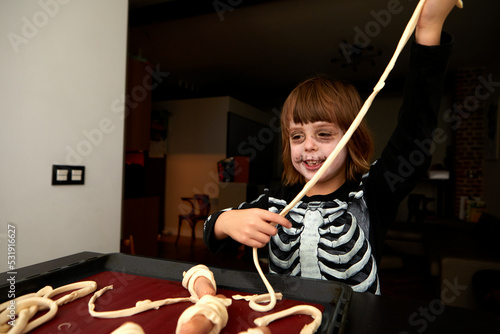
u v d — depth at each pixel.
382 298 0.53
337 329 0.42
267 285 0.55
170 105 4.89
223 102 4.57
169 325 0.48
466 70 4.01
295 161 0.74
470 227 3.31
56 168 1.36
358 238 0.71
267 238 0.56
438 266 2.34
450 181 4.34
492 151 3.38
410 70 0.59
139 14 2.91
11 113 1.18
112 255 0.71
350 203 0.76
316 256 0.72
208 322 0.43
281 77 4.92
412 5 2.72
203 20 3.14
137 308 0.51
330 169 0.71
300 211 0.79
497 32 3.08
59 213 1.39
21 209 1.23
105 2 1.59
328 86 0.74
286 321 0.49
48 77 1.31
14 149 1.20
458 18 2.85
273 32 3.37
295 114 0.72
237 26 3.25
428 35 0.54
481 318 0.46
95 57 1.54
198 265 0.64
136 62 2.62
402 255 3.48
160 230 4.70
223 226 0.63
